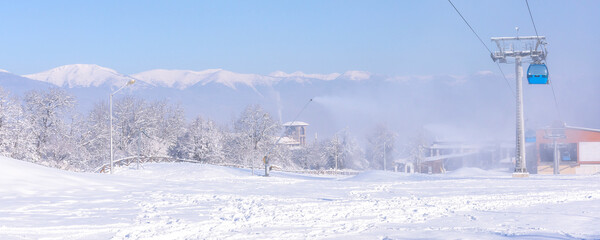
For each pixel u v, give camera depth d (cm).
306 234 1302
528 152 8644
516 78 4200
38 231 1331
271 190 2747
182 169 5269
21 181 2570
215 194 2438
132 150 8612
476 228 1402
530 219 1577
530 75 4106
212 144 9206
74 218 1573
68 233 1304
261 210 1794
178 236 1271
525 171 4094
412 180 3678
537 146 8331
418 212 1761
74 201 2070
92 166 7881
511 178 3788
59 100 7456
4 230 1334
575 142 8169
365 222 1520
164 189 2748
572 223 1484
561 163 8244
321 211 1764
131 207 1884
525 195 2352
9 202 1973
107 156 7969
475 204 2000
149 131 8931
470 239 1228
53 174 2905
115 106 9006
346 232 1338
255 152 9088
